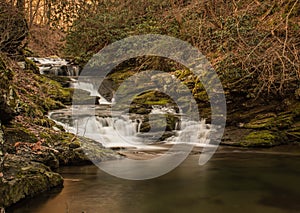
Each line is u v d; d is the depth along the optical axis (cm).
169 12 1271
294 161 748
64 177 572
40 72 1462
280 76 889
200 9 1117
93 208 421
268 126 974
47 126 817
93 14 1664
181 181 575
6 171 461
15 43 1177
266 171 655
